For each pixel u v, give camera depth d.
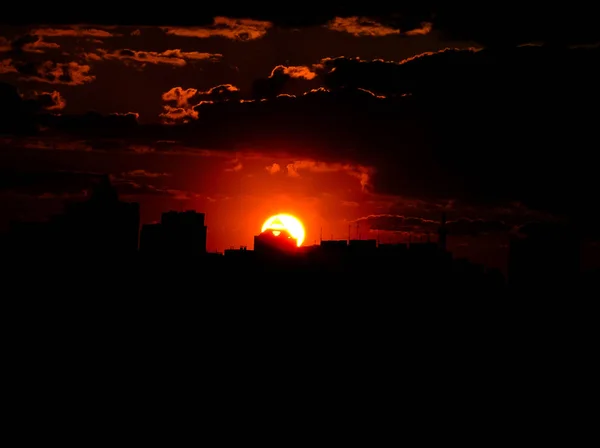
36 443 186.62
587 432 189.00
